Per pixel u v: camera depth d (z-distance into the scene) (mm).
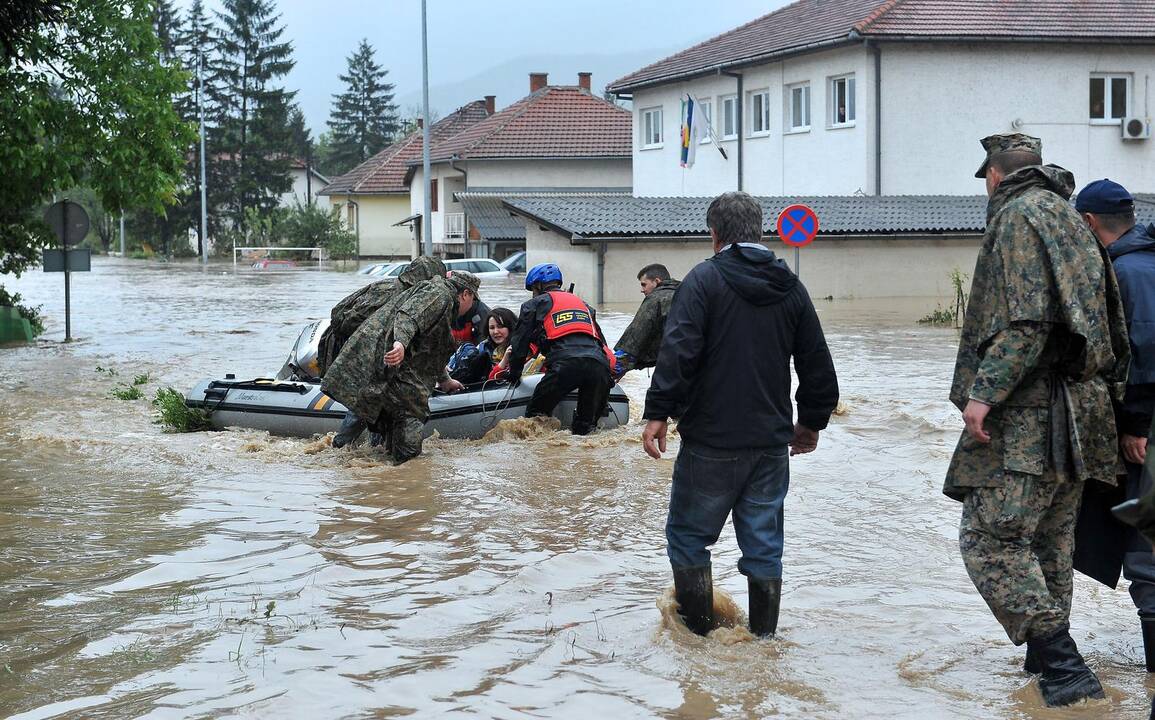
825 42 33031
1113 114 34219
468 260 39969
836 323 22594
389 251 73625
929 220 30297
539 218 29312
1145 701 4156
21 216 20750
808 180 35281
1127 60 33812
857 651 4727
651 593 5598
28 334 20969
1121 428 4504
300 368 12188
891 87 32688
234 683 4434
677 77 40344
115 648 4852
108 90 18812
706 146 40312
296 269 59938
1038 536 4477
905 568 5973
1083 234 4168
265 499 7777
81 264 21156
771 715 4078
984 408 4133
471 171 55281
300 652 4781
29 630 5117
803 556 6207
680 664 4562
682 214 29938
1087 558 4621
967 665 4574
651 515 7227
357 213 73562
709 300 4660
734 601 5297
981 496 4273
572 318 9859
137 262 72312
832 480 8141
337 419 9984
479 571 6004
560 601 5473
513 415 9938
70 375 15711
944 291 30672
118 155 18922
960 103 33000
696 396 4730
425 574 5965
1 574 6035
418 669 4570
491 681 4434
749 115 38094
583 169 55750
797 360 4840
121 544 6645
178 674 4531
